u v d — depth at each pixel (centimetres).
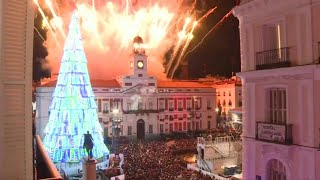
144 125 7162
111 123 6875
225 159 4078
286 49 1670
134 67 7225
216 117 7925
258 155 1836
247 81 1931
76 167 4147
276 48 1786
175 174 3581
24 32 845
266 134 1744
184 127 7569
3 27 802
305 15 1588
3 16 802
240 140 4353
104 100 6869
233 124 5328
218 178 3531
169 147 5438
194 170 3909
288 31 1683
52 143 4244
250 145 1895
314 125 1538
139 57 7250
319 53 1531
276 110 1762
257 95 1861
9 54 816
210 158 4059
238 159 4131
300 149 1593
